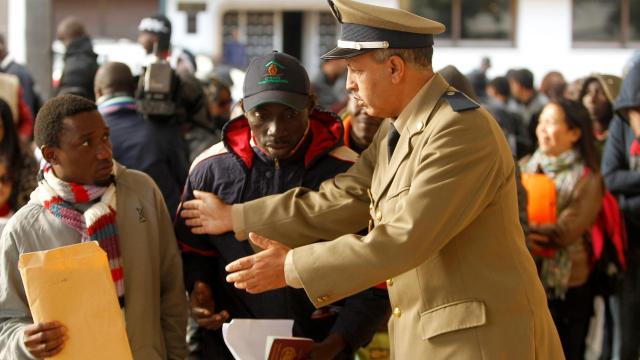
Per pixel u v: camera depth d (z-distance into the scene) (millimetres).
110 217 2979
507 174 2785
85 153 2928
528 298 2754
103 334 2645
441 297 2750
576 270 4711
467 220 2672
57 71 11109
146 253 3064
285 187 3299
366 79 2787
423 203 2623
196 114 5559
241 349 2982
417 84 2803
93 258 2658
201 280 3346
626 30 17531
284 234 3105
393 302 2885
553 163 4719
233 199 3311
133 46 11977
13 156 4020
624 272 4914
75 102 2945
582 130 4684
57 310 2609
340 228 3100
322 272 2664
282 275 2746
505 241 2758
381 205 2852
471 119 2709
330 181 3184
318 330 3354
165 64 5004
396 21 2730
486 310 2713
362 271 2641
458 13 17531
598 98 5988
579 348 4832
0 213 4012
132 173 3164
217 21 17562
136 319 3014
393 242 2625
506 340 2703
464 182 2646
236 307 3342
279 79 3143
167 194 4906
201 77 7457
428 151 2691
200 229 3189
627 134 5059
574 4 17484
